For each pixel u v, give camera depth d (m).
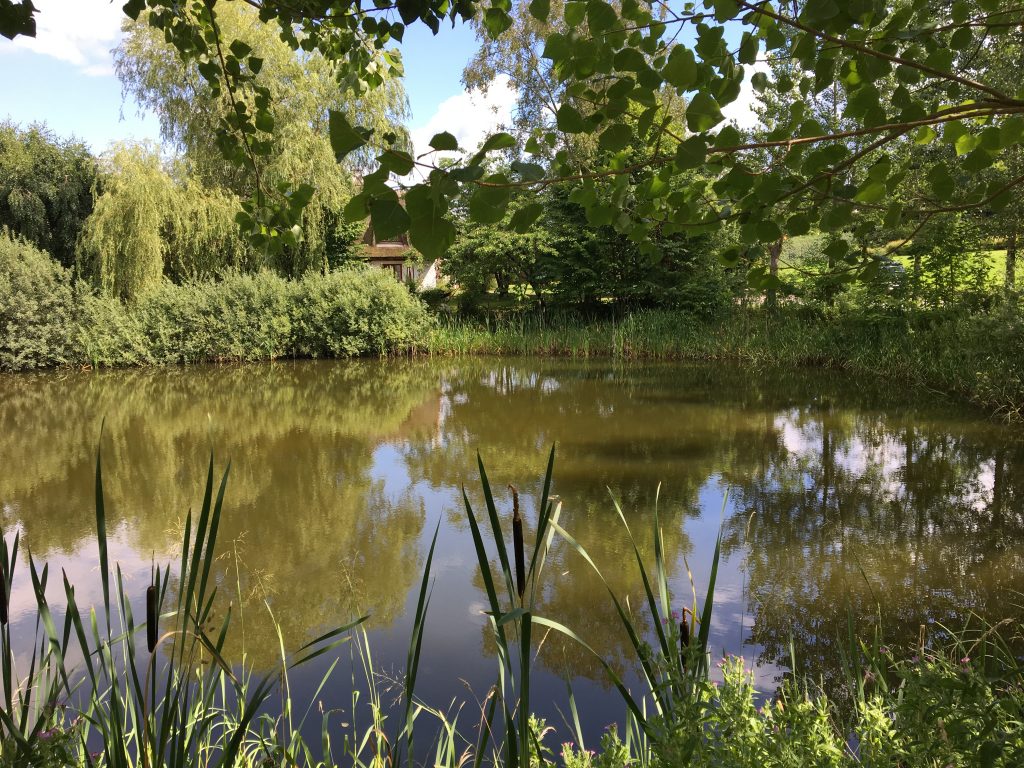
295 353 18.53
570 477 7.00
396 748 1.86
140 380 14.68
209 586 4.50
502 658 1.33
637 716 1.44
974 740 1.21
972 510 5.75
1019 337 9.62
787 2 1.41
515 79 18.33
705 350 17.27
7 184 19.05
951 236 11.52
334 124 1.04
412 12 1.63
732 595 4.18
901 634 3.63
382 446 8.66
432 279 28.86
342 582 4.55
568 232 19.62
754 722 1.45
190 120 19.03
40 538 5.45
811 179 1.40
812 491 6.37
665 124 1.48
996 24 1.37
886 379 13.24
